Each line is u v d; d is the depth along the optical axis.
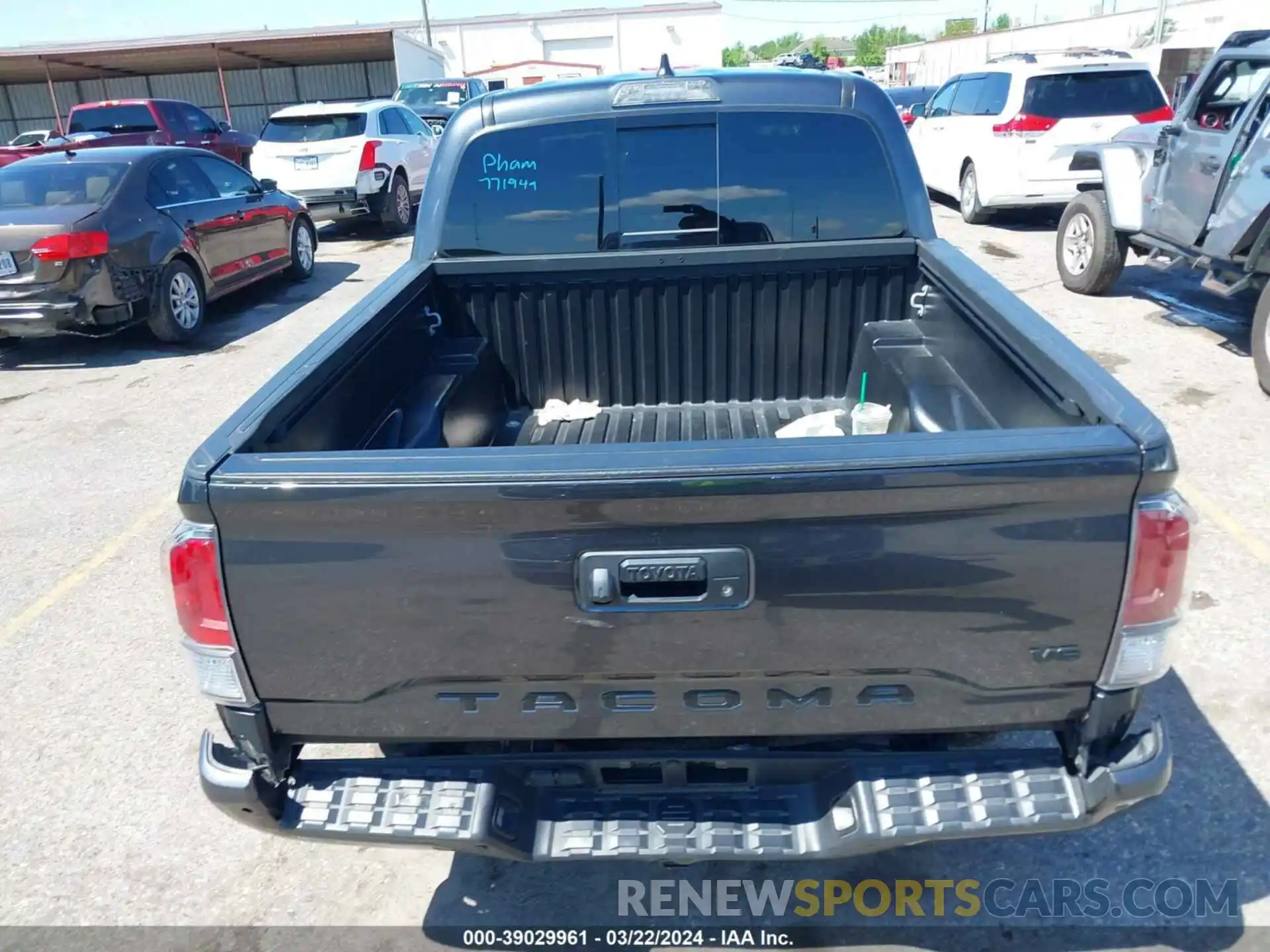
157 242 7.90
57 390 7.30
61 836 2.93
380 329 2.90
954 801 1.94
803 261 3.51
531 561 1.81
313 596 1.87
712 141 3.38
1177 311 7.63
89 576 4.48
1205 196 6.41
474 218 3.50
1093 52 11.09
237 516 1.80
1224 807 2.78
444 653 1.91
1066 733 1.99
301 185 12.84
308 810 2.03
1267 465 4.82
